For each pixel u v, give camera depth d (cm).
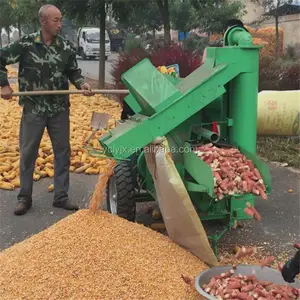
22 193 553
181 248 396
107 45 3012
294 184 636
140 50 1141
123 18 1574
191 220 380
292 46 1373
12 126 968
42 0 1553
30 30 3008
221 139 461
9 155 750
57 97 540
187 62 838
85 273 346
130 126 416
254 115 438
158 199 405
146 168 475
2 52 508
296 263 294
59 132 551
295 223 512
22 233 501
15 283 344
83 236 382
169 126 407
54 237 386
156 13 1942
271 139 805
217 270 354
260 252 442
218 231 490
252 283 338
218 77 414
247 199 430
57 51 528
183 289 341
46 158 725
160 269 358
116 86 1148
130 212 476
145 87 431
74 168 711
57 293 331
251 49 424
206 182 381
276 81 982
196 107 411
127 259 361
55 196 565
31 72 525
